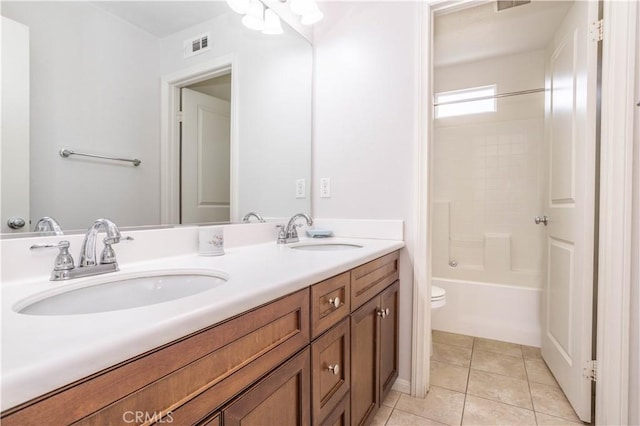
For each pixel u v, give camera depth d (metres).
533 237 2.76
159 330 0.48
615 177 1.34
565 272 1.69
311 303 0.89
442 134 3.10
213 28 1.40
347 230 1.86
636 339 1.31
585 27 1.48
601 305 1.39
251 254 1.22
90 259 0.83
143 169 1.14
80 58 0.96
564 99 1.77
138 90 1.12
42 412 0.36
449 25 2.28
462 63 2.93
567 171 1.69
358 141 1.84
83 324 0.47
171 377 0.50
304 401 0.85
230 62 1.48
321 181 1.96
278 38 1.73
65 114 0.92
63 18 0.92
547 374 1.90
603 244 1.38
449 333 2.54
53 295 0.72
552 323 1.90
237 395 0.63
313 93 1.98
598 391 1.40
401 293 1.73
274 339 0.74
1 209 0.79
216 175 1.43
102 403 0.41
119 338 0.43
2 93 0.80
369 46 1.81
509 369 1.97
